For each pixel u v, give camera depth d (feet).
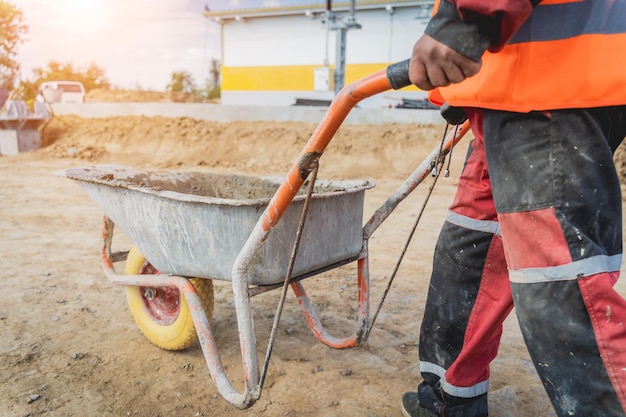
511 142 5.17
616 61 4.75
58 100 81.10
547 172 4.97
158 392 9.61
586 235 4.91
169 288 10.98
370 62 91.20
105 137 47.98
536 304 5.03
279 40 96.94
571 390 4.91
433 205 26.37
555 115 4.94
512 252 5.25
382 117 42.37
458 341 7.67
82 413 8.95
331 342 10.00
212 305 10.44
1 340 11.38
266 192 11.96
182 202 8.57
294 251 6.83
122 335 11.78
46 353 10.88
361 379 10.05
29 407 9.05
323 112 44.45
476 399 7.88
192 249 8.80
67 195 28.99
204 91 150.61
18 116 49.32
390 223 22.63
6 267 16.21
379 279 15.47
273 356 10.89
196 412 9.06
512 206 5.17
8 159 46.34
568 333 4.85
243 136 43.50
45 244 18.89
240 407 7.69
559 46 4.88
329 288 14.73
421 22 87.10
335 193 8.76
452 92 5.69
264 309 13.23
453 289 7.57
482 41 4.44
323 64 94.22
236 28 99.81
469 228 7.34
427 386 8.20
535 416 8.84
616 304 4.72
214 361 8.43
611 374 4.71
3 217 23.27
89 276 15.51
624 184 29.35
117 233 20.94
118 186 9.47
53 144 49.44
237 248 8.30
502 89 5.11
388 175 36.11
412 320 12.66
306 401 9.36
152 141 45.96
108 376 10.09
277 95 98.32
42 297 13.83
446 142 7.89
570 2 4.88
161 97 94.02
